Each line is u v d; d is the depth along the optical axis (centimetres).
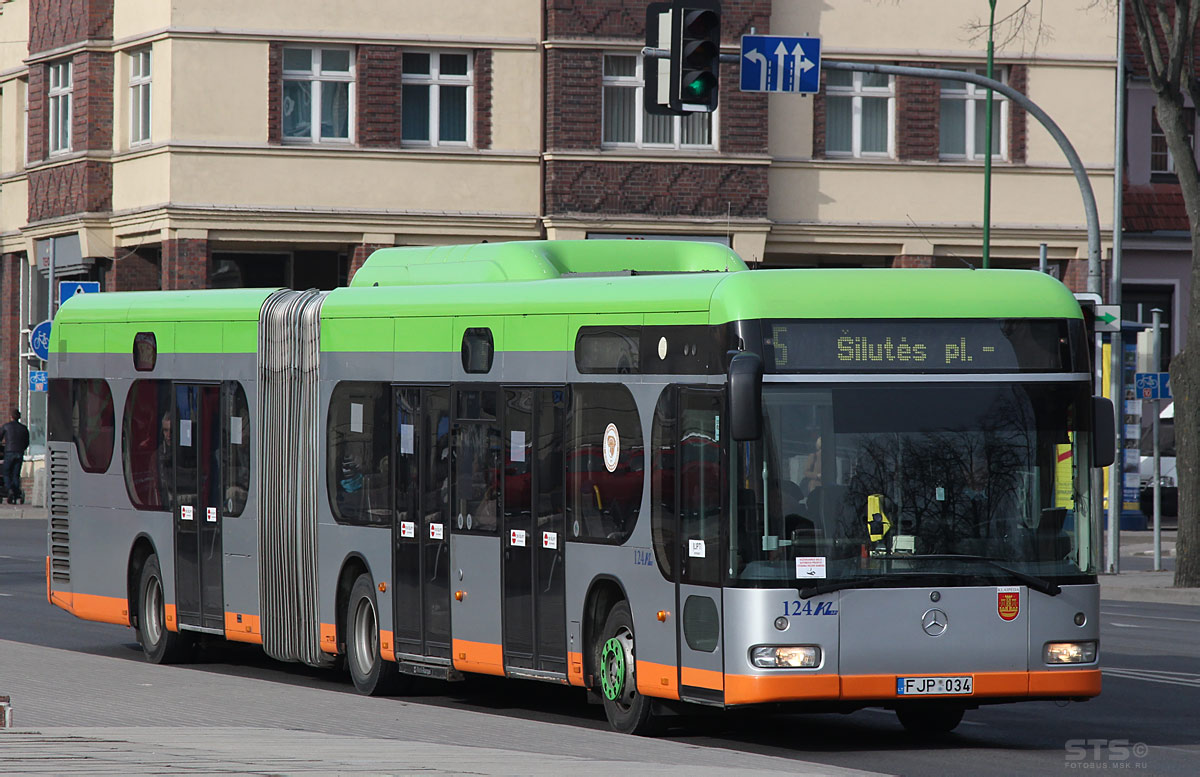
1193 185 7769
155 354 5344
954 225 11125
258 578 4931
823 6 11006
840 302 3572
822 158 11025
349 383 4647
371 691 4581
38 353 9200
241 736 3338
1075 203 11244
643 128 10800
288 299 4916
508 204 10756
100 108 11212
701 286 3656
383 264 4797
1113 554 8419
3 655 4847
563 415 3988
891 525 3522
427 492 4388
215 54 10456
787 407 3516
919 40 11088
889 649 3494
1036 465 3594
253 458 4962
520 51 10738
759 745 3750
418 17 10625
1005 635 3538
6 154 12888
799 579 3478
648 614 3731
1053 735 3912
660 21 6012
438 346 4372
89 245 11200
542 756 3097
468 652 4247
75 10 11388
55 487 5775
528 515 4075
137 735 3297
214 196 10456
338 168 10569
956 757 3578
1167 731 3962
